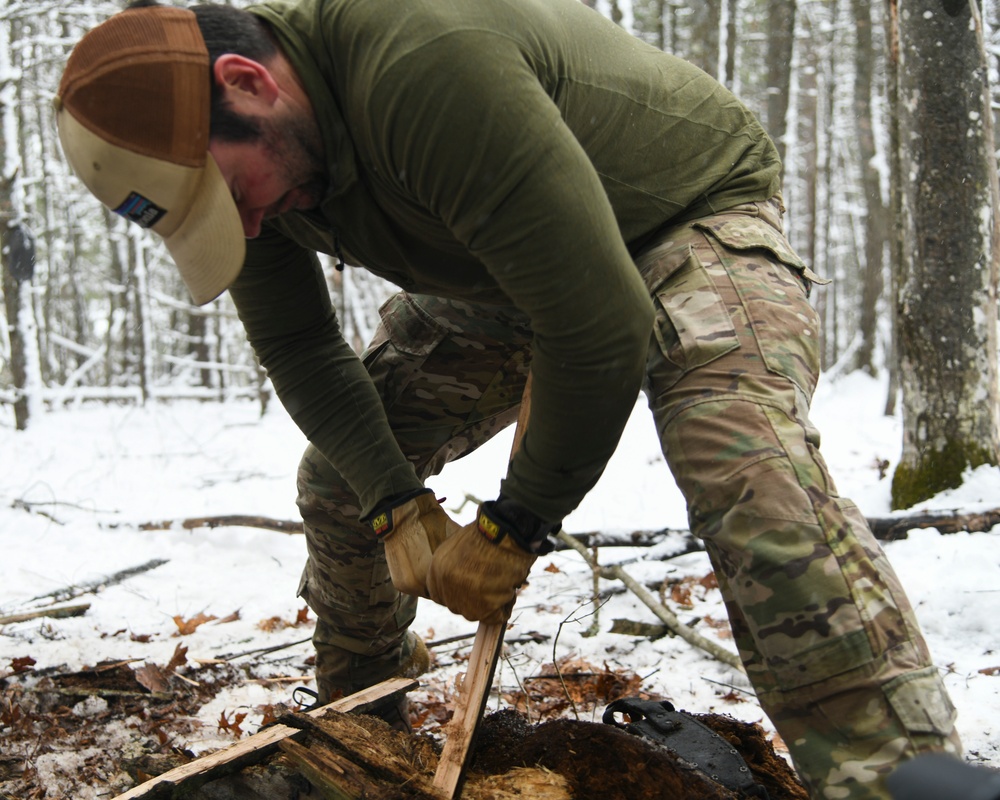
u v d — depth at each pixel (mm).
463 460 7598
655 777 1719
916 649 1500
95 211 21688
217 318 20531
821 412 12883
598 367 1536
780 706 1552
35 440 10430
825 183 21578
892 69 5977
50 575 4801
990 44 10164
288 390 2150
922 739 1446
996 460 5484
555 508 1682
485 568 1711
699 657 3562
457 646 3688
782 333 1732
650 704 2020
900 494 5637
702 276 1797
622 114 1833
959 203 5371
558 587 4406
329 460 2125
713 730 2004
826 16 20750
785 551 1529
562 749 1843
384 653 2568
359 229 1782
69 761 2674
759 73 22297
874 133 17922
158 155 1521
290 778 1937
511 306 2123
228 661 3521
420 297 2318
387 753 1920
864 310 18297
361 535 2348
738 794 1753
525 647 3670
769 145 2078
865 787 1436
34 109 18391
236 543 5410
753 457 1584
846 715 1483
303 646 3746
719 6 13812
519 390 2410
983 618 3730
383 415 2117
